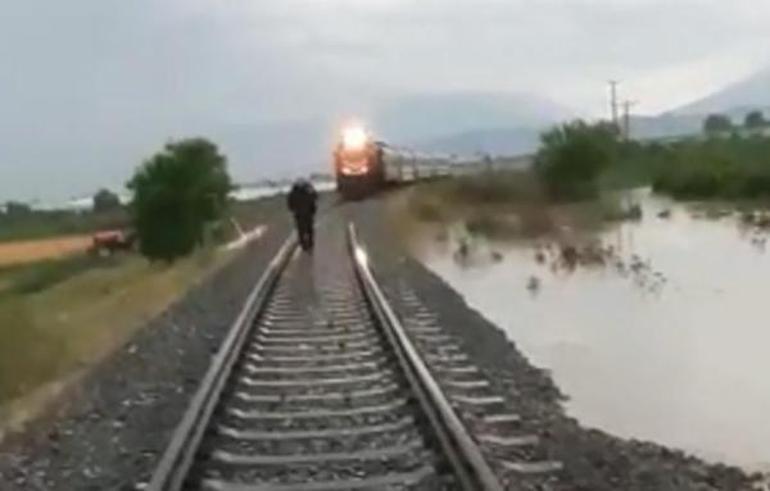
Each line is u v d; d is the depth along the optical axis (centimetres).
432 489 941
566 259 3994
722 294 3039
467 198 6831
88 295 4050
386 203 6588
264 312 2183
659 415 1716
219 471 1033
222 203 6488
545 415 1541
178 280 3503
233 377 1473
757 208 6078
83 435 1303
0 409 1589
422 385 1286
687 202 6862
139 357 1877
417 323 2206
